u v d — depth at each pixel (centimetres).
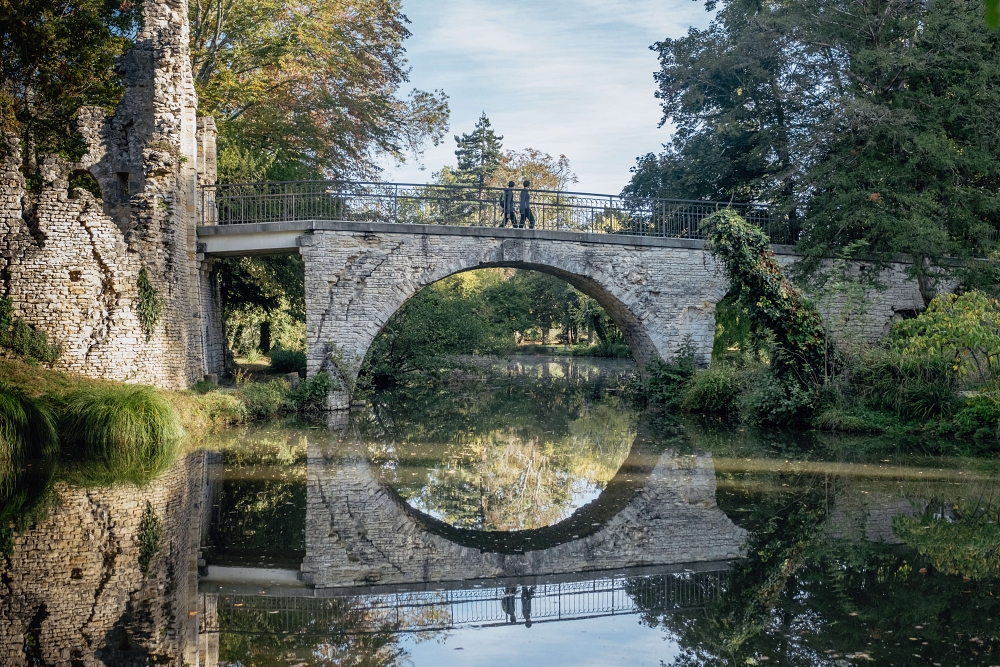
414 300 3225
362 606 793
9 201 1712
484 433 1892
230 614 761
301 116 3191
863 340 2023
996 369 1711
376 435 1838
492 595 825
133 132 2062
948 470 1372
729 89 2934
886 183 2277
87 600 780
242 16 2920
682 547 971
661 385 2502
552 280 5650
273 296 3053
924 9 2320
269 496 1218
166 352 1934
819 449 1605
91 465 1381
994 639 675
